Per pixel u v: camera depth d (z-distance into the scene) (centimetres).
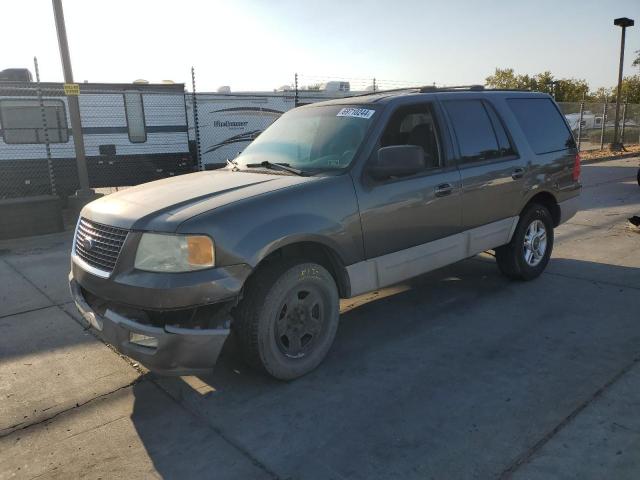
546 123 570
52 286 604
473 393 344
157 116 1391
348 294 390
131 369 396
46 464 289
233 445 299
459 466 274
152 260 314
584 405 324
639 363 373
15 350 434
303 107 493
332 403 338
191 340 310
